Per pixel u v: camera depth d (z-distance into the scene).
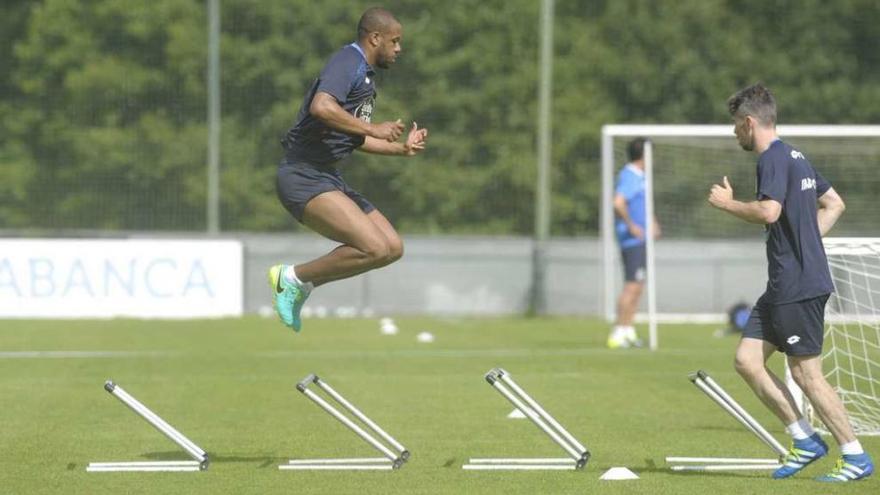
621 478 24.48
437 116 74.38
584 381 41.12
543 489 23.42
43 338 55.59
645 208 52.50
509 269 71.12
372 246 26.20
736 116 24.02
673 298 70.75
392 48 26.64
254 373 43.41
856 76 78.88
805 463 24.44
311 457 27.22
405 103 74.44
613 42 78.50
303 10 72.12
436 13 75.00
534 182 74.00
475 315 71.00
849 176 75.12
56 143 69.69
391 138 25.44
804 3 79.00
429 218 73.62
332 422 32.28
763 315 24.42
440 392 38.41
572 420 32.62
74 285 66.25
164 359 47.78
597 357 49.09
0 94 69.94
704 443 29.03
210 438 29.70
